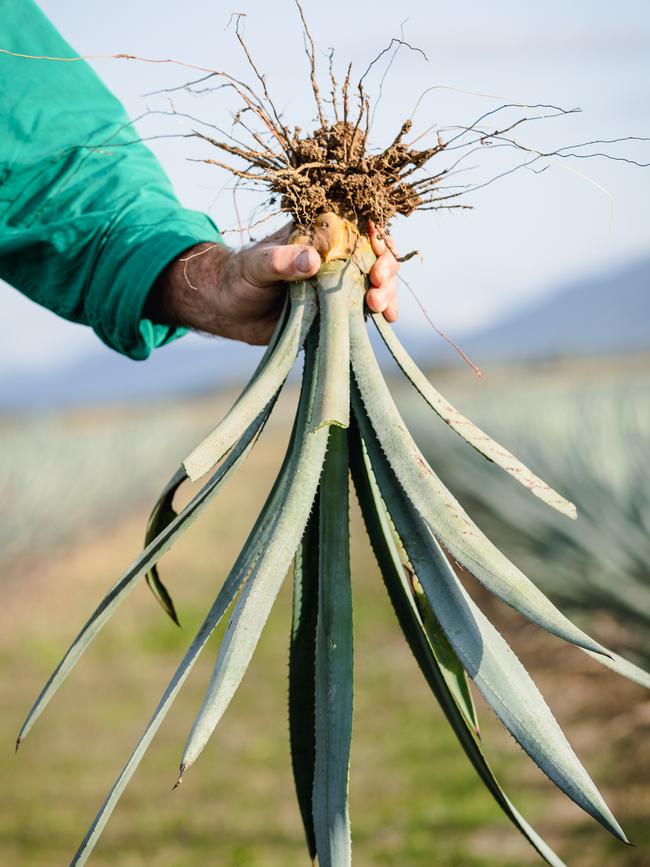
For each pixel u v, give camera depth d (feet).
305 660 3.96
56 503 35.91
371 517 3.89
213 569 33.71
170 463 65.21
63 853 12.27
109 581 32.19
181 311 5.19
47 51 5.59
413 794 13.50
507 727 3.29
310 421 3.49
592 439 22.70
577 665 17.40
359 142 4.11
